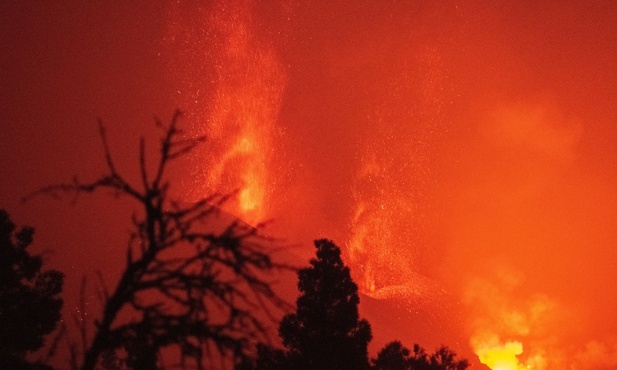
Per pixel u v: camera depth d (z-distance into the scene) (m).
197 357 4.56
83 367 4.53
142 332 4.66
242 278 4.72
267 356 10.77
